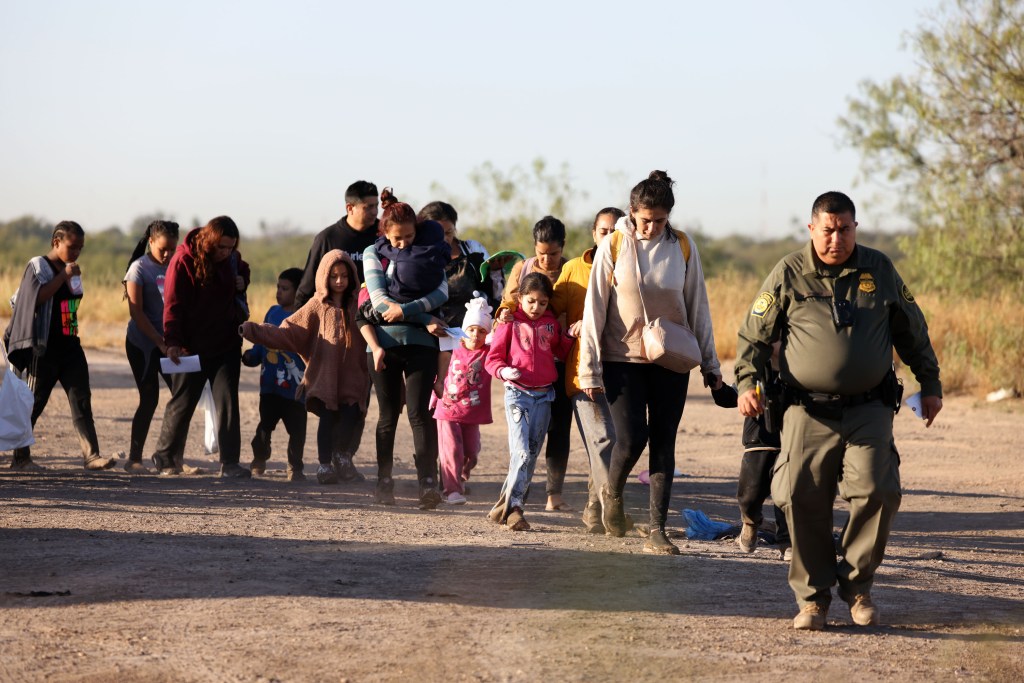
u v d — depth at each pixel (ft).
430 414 48.32
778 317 29.78
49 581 31.07
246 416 86.99
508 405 43.62
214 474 57.52
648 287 37.81
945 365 109.40
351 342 54.03
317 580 32.12
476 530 42.16
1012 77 127.54
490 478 59.47
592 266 40.91
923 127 133.80
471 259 51.13
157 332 57.93
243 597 29.76
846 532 29.45
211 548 36.19
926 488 62.69
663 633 28.12
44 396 57.06
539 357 43.14
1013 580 38.32
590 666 25.18
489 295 50.67
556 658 25.66
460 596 30.99
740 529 43.96
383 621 27.96
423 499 46.98
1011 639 29.04
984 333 113.29
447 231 51.01
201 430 75.92
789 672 25.32
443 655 25.53
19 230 481.05
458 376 48.96
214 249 55.26
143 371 58.03
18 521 40.06
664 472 38.63
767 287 29.89
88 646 25.48
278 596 29.99
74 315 57.31
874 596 34.09
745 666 25.63
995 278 130.62
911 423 90.33
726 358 127.54
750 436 38.68
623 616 29.63
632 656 26.04
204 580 31.63
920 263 135.64
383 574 33.35
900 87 135.44
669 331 37.04
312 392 53.72
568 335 43.32
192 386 56.65
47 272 55.98
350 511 45.96
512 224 173.58
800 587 29.66
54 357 56.80
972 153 129.18
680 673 24.98
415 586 32.01
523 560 36.19
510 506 43.42
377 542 38.50
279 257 387.55
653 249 38.14
